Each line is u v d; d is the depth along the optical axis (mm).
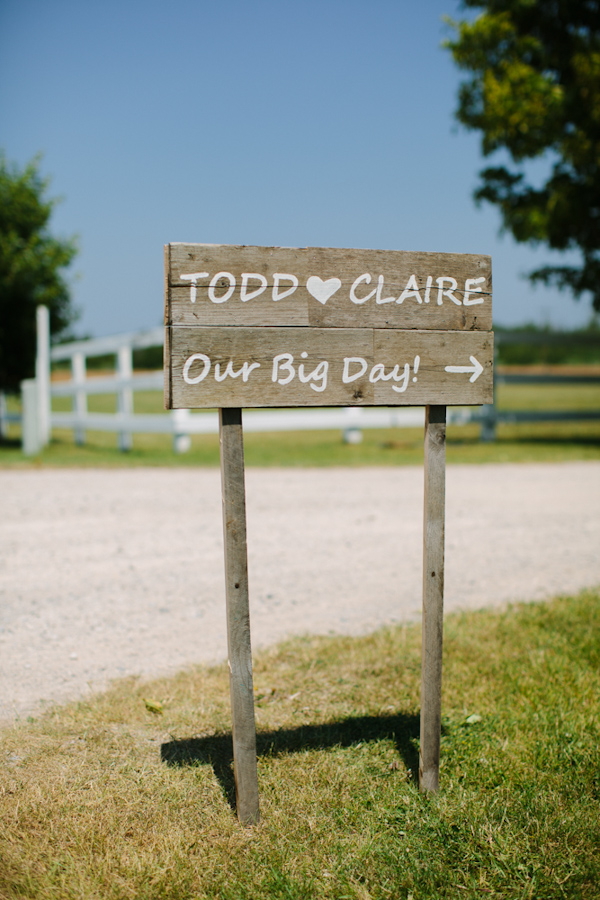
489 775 2510
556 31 13164
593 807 2326
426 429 2393
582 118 11922
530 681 3219
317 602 4371
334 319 2246
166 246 2062
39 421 11609
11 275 13734
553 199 12195
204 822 2217
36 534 5836
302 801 2334
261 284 2158
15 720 2775
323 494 8039
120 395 12242
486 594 4590
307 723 2861
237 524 2154
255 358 2160
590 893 1965
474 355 2418
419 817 2271
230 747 2652
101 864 1992
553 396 32531
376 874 2023
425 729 2369
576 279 13820
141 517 6586
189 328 2092
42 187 14500
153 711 2881
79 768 2457
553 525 6676
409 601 4418
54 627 3816
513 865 2062
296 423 12320
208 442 15570
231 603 2150
